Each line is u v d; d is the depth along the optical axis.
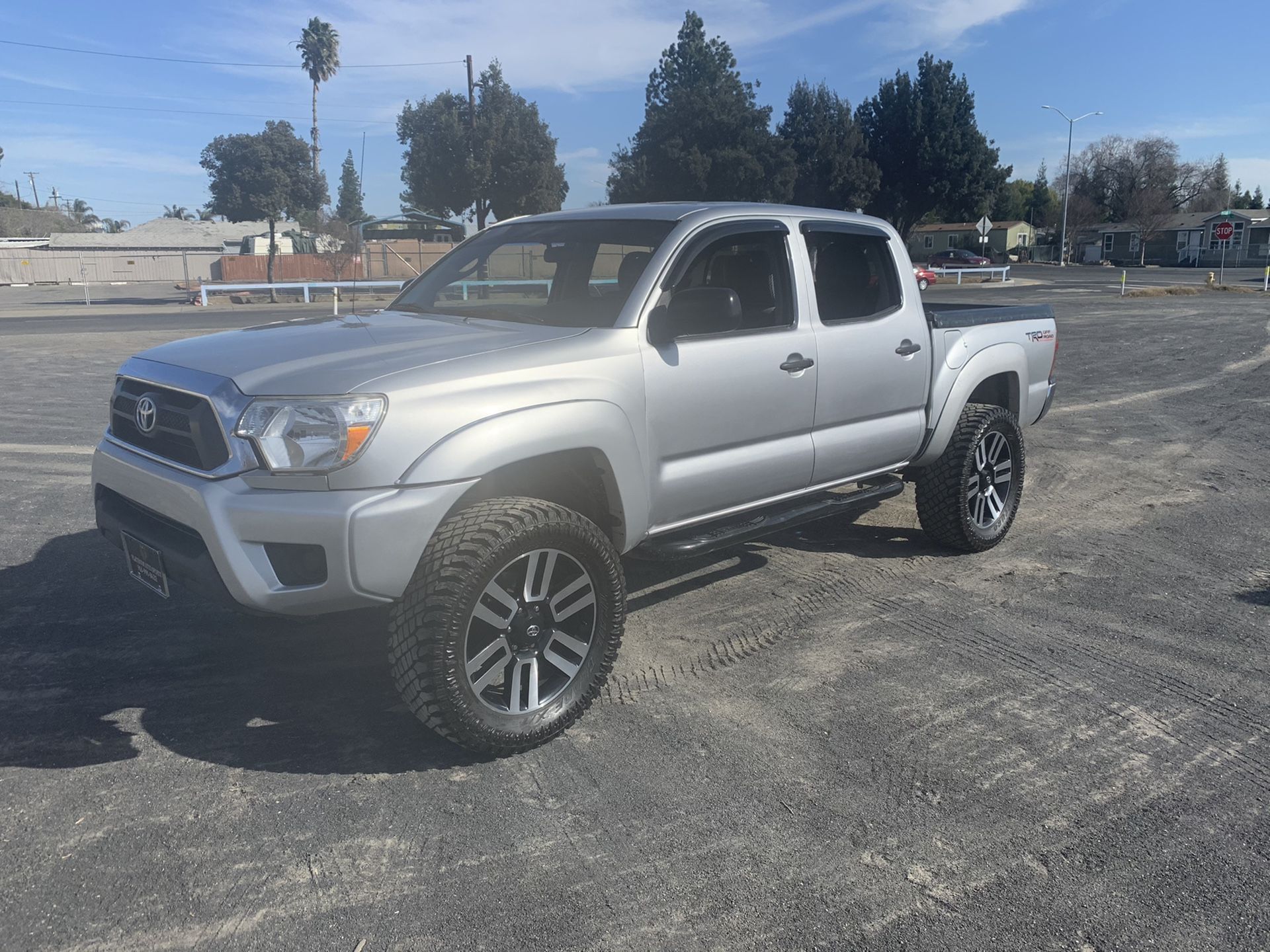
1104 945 2.43
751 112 53.59
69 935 2.41
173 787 3.07
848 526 6.11
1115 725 3.56
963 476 5.23
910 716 3.61
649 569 5.26
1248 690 3.85
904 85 63.12
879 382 4.69
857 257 4.82
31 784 3.07
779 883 2.65
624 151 56.75
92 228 115.38
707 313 3.57
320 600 2.97
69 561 5.24
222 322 23.53
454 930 2.45
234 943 2.39
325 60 46.62
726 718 3.59
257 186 42.75
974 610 4.69
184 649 4.12
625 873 2.69
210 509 2.98
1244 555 5.55
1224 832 2.90
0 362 14.23
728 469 4.03
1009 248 89.31
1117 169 87.38
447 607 2.97
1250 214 78.94
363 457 2.94
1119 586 5.04
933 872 2.70
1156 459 8.07
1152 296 30.56
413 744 3.37
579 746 3.37
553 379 3.35
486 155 47.34
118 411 3.59
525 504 3.21
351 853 2.75
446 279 4.60
